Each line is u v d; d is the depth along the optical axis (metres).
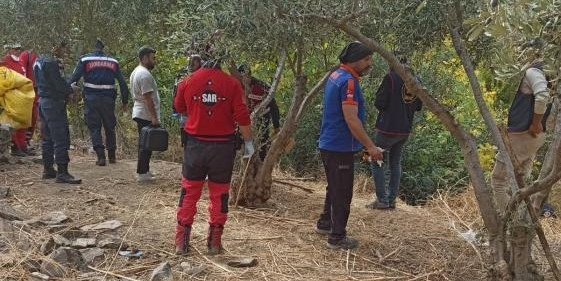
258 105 7.16
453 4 4.89
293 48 5.75
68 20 7.51
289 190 8.01
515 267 4.76
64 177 7.61
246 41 4.70
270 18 4.38
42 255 5.10
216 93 5.16
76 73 8.45
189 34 5.03
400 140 7.00
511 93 10.90
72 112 11.11
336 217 5.69
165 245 5.58
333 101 5.44
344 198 5.64
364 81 10.13
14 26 7.08
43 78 7.43
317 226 6.15
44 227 5.80
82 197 7.01
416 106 6.98
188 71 5.92
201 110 5.18
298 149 10.58
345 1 4.65
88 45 8.66
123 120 11.43
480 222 6.88
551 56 3.22
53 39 7.32
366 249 5.82
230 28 4.56
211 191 5.38
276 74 6.98
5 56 9.44
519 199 4.56
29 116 8.98
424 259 5.76
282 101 10.23
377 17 4.86
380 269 5.41
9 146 8.72
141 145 7.71
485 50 5.73
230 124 5.28
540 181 4.34
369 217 6.88
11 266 4.87
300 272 5.16
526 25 3.24
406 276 5.29
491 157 9.51
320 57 8.50
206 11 4.69
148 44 8.77
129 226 6.04
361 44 5.40
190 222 5.39
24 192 7.12
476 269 5.62
